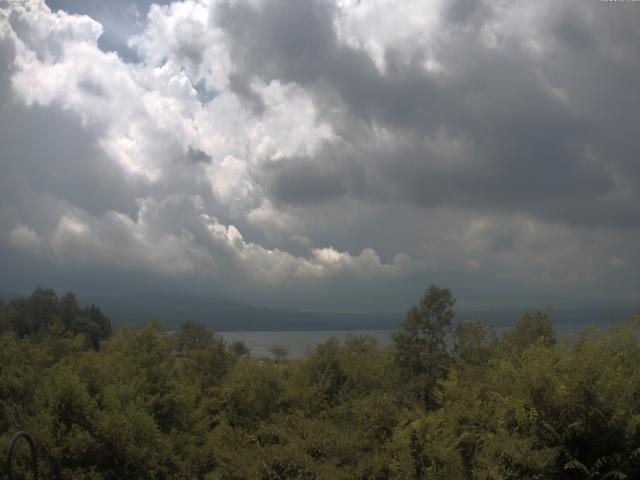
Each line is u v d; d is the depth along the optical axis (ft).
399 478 30.60
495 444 28.60
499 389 32.50
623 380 27.91
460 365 51.65
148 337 53.01
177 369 56.34
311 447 35.19
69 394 36.14
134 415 37.42
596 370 27.73
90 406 36.11
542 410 28.40
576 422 26.94
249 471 34.60
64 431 35.19
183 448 41.70
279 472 33.78
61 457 34.04
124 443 35.96
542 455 26.99
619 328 31.42
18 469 32.55
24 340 56.13
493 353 51.90
